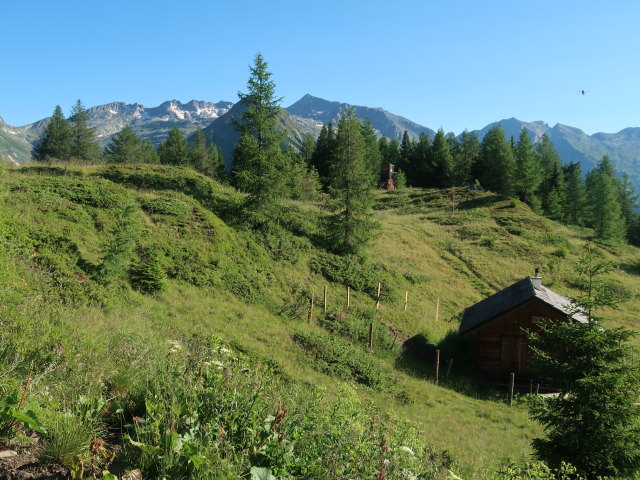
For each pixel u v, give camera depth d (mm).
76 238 23281
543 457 12422
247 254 31016
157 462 4543
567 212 91000
